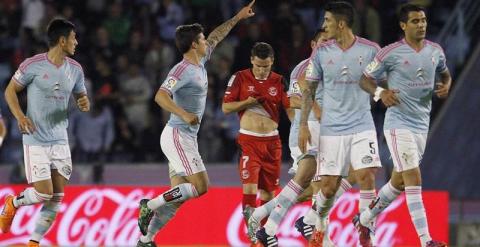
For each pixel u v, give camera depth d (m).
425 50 25.59
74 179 39.94
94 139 43.00
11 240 36.09
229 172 40.31
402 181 26.61
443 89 26.38
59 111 27.30
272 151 29.92
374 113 44.22
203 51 27.50
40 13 47.25
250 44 44.53
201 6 48.22
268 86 29.70
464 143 42.75
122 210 36.66
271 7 48.75
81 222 36.66
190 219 36.53
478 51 44.16
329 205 26.19
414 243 36.28
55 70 27.05
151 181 40.09
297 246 35.72
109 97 43.88
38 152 27.14
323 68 25.80
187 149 27.47
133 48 45.94
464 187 42.38
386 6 47.59
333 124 25.86
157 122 43.88
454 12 45.84
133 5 48.41
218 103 43.56
